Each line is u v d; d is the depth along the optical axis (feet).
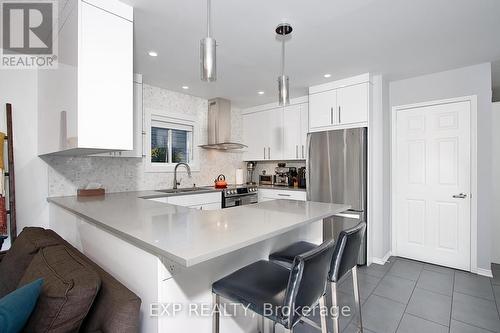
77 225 5.80
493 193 10.43
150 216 4.94
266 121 14.62
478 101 9.23
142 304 3.55
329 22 6.29
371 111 10.21
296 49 7.80
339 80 10.66
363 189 9.86
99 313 3.05
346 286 8.25
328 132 10.79
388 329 6.08
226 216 5.00
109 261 4.37
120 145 5.16
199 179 13.32
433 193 10.23
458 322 6.35
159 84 11.08
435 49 7.88
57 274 3.31
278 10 5.76
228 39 7.12
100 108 4.90
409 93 10.69
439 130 10.09
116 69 5.13
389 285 8.33
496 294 7.73
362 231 5.12
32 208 7.75
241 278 4.17
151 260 3.42
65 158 8.54
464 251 9.54
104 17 5.00
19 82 7.48
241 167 15.76
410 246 10.75
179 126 12.57
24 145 7.59
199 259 2.78
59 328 2.80
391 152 11.18
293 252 5.46
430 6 5.67
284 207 6.17
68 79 5.09
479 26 6.52
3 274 4.53
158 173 11.51
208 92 12.35
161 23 6.27
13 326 2.50
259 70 9.51
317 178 11.10
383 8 5.73
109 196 8.39
